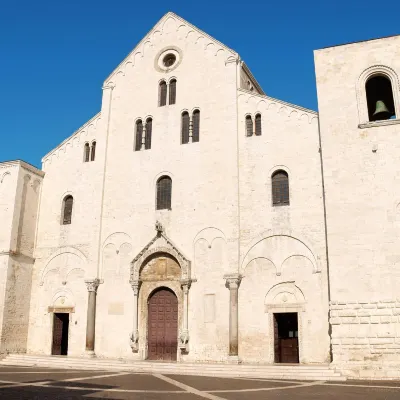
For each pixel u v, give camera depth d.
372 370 23.81
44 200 37.56
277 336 28.83
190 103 34.62
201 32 35.88
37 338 34.66
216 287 30.28
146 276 32.62
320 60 29.58
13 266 34.38
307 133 30.50
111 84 37.81
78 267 34.81
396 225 25.31
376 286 24.88
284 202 30.17
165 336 31.47
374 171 26.50
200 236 31.55
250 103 32.78
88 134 37.56
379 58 28.30
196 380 23.38
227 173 31.84
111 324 32.59
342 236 26.09
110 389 19.45
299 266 28.56
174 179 33.41
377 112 28.44
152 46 37.50
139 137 35.94
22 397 16.88
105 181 35.66
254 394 18.47
